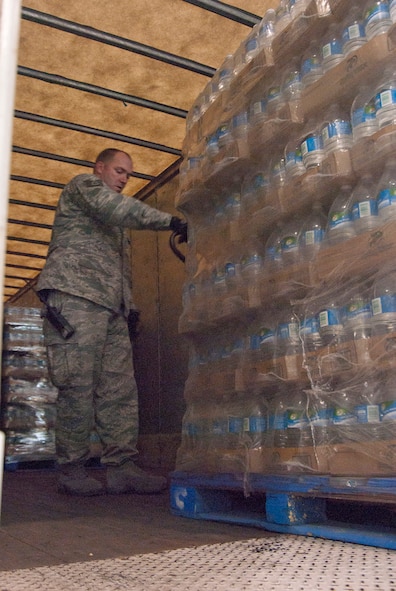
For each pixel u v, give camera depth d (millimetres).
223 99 2402
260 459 1928
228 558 1406
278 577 1205
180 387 4695
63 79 3756
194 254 2561
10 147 732
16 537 1809
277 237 2092
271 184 2109
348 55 1732
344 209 1748
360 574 1206
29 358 5395
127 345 3357
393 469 1439
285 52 2037
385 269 1527
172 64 3635
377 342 1534
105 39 3389
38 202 5508
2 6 756
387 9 1688
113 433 3180
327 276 1713
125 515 2271
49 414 5371
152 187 5281
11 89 743
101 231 3240
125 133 4492
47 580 1228
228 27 3455
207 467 2180
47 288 3053
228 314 2174
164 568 1318
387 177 1622
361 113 1703
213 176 2334
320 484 1625
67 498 2928
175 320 4855
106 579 1226
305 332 1800
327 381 1715
